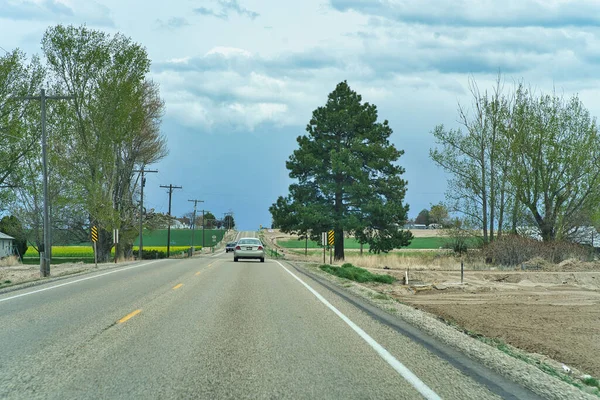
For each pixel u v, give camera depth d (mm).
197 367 7742
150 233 62625
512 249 44281
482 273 36969
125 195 53781
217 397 6301
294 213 57531
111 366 7773
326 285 21641
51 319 12133
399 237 56188
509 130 45594
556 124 44719
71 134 46875
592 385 8617
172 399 6211
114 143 47312
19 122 47562
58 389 6594
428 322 12859
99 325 11328
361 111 59062
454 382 7129
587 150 44156
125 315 12750
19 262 61938
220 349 9000
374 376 7355
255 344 9453
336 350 9047
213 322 11797
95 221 48844
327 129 58344
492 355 9102
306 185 59094
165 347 9125
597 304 21344
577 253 44281
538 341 13281
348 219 53906
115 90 46500
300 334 10500
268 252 84312
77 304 14812
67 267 37750
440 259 48531
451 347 9742
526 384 7199
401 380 7172
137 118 47812
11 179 49531
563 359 11367
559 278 34938
